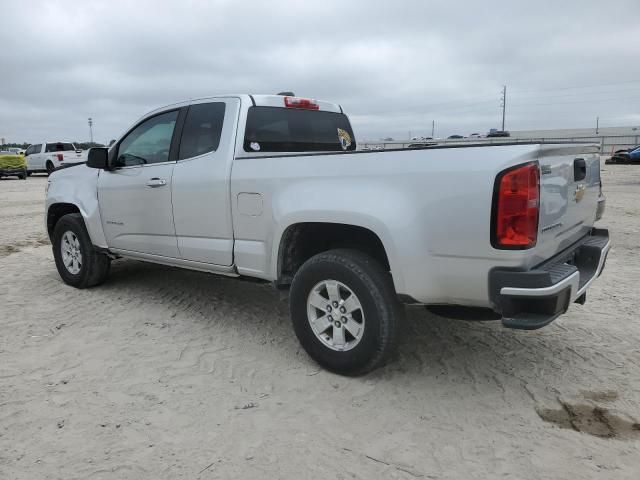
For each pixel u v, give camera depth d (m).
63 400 3.32
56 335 4.41
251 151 4.30
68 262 5.86
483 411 3.20
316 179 3.55
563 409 3.22
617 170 28.41
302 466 2.68
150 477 2.59
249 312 5.02
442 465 2.69
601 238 3.96
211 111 4.44
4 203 15.43
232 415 3.16
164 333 4.47
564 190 3.30
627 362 3.87
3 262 7.23
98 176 5.38
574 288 3.08
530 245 2.88
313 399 3.35
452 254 3.04
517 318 2.92
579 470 2.63
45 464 2.69
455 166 2.98
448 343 4.22
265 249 3.92
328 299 3.60
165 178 4.59
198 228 4.39
